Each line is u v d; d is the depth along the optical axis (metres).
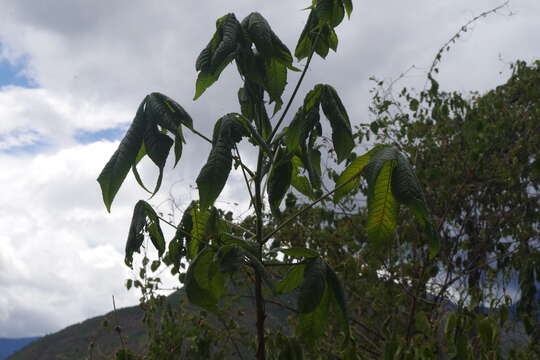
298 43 2.30
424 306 4.57
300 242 4.73
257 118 2.15
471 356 2.96
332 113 2.05
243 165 2.00
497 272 4.82
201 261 1.89
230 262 1.72
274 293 1.78
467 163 5.35
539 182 5.17
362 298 4.53
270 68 2.06
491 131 5.17
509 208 5.40
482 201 5.43
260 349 2.03
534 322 4.05
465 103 5.38
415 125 5.61
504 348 4.10
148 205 2.09
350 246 4.68
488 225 5.28
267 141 2.03
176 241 2.39
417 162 5.51
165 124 1.78
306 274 1.85
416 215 1.61
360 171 1.89
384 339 4.17
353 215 5.09
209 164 1.70
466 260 5.13
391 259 4.87
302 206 4.95
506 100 5.79
